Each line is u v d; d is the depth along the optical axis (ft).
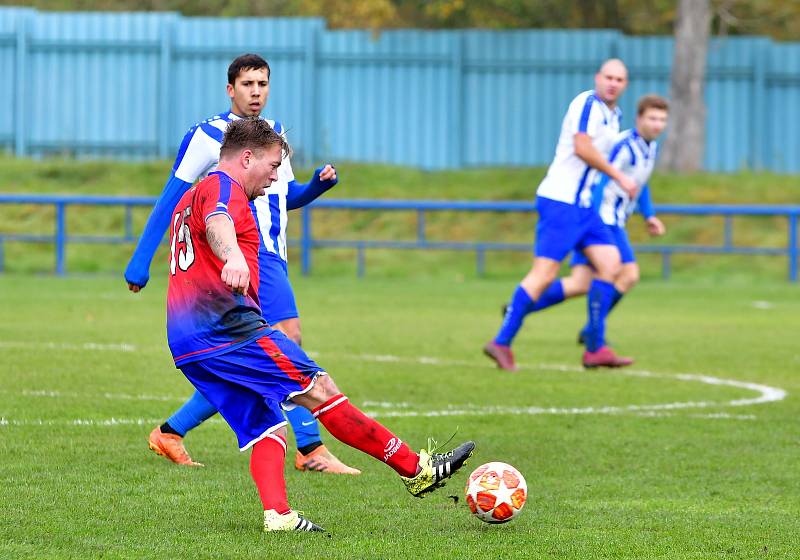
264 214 79.77
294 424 77.82
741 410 104.27
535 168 310.45
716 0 347.97
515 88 313.12
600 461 82.02
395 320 179.63
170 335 59.57
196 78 313.12
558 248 127.95
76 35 312.50
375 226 284.61
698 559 57.06
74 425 90.22
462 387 115.55
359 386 114.93
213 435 88.99
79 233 279.90
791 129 314.14
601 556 57.16
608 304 129.39
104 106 313.94
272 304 80.23
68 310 183.42
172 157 314.55
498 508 61.62
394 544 58.39
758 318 188.75
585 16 369.09
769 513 67.41
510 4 354.13
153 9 425.28
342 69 312.29
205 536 59.31
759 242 276.41
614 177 124.47
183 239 59.26
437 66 312.29
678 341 158.51
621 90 127.24
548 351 148.05
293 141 311.47
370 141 313.32
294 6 411.75
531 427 94.58
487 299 216.33
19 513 63.46
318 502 68.28
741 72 313.12
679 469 79.87
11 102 313.53
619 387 117.39
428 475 60.70
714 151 316.19
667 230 281.54
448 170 309.22
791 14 374.02
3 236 252.21
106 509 64.85
